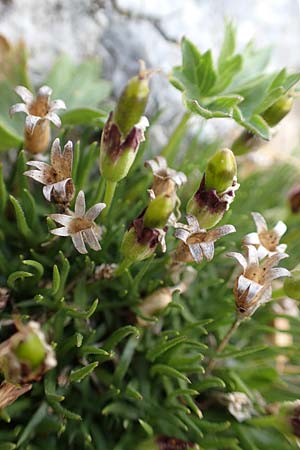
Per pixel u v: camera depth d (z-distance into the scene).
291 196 0.10
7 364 0.06
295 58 0.13
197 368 0.08
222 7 0.12
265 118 0.08
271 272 0.07
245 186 0.10
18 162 0.08
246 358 0.09
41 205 0.09
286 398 0.08
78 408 0.08
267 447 0.08
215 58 0.12
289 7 0.13
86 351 0.08
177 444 0.08
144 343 0.08
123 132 0.07
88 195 0.09
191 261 0.07
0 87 0.09
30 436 0.07
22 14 0.10
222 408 0.08
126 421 0.08
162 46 0.11
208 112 0.08
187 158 0.10
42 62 0.10
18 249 0.09
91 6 0.11
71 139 0.10
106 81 0.11
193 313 0.09
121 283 0.08
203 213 0.07
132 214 0.09
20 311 0.08
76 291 0.08
